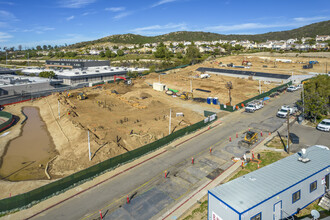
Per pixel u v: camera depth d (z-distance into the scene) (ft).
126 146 119.96
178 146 118.32
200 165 97.86
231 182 62.49
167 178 89.10
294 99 200.13
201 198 75.77
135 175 92.27
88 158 105.81
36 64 655.76
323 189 69.41
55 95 240.32
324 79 145.79
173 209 71.05
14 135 149.38
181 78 307.58
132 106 198.39
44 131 156.04
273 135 126.62
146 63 525.34
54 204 76.38
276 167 68.85
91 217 69.46
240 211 50.11
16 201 73.72
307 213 63.41
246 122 150.30
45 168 103.35
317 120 145.69
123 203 75.31
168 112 176.86
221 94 224.12
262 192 56.95
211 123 151.02
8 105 227.40
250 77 291.99
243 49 617.21
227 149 112.16
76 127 140.97
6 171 104.73
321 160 71.77
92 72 357.82
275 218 57.52
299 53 453.58
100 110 186.19
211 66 385.09
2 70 397.39
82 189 84.12
